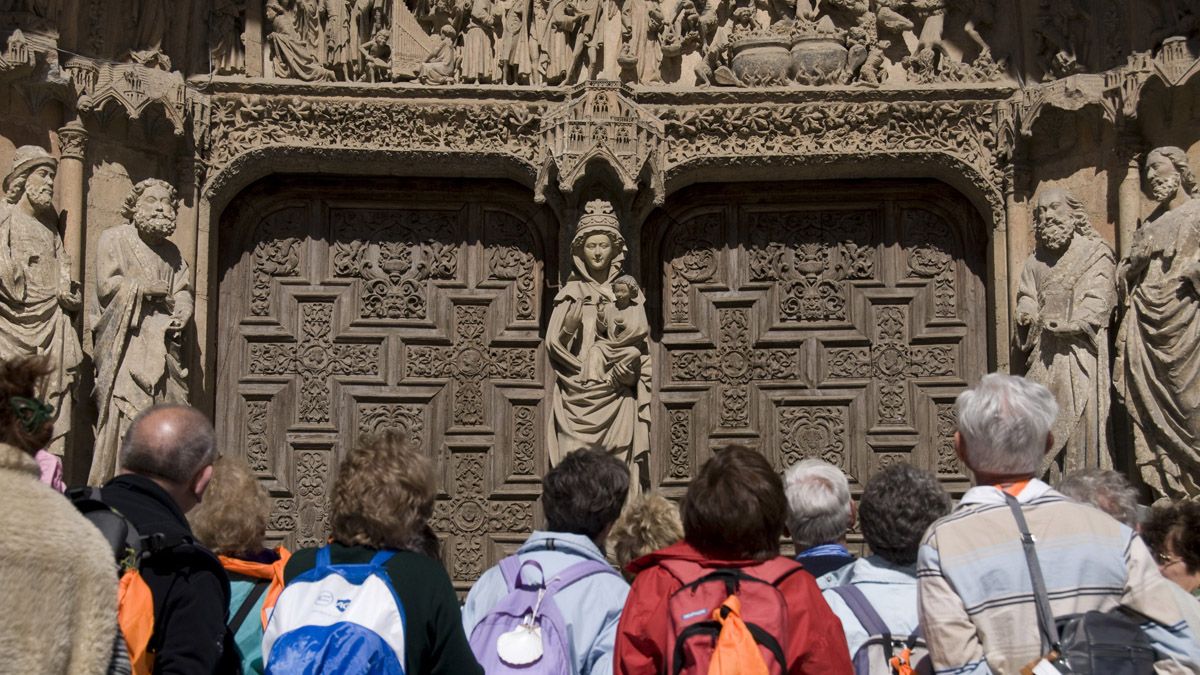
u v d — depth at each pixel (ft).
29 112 28.25
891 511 12.49
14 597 8.23
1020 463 10.79
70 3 28.71
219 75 30.89
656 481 31.81
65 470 26.94
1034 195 30.66
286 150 30.86
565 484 13.10
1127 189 28.73
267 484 30.99
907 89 30.94
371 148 31.04
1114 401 28.04
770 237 32.53
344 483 11.20
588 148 29.66
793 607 10.34
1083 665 9.53
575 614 12.38
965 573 10.11
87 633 8.56
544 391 31.89
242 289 31.65
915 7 31.60
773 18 31.96
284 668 10.21
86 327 28.07
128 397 27.43
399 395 31.55
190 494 11.69
